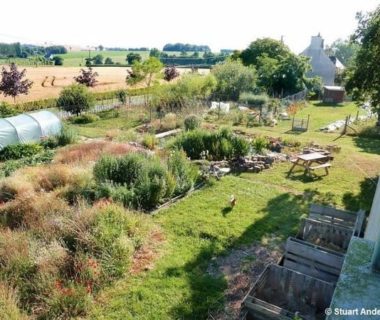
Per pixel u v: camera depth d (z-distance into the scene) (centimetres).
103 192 848
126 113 2402
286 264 579
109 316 510
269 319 442
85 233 638
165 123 1911
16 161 1305
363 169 1206
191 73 2928
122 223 697
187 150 1302
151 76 3381
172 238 727
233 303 538
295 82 3300
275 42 4147
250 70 3120
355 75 1148
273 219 815
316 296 488
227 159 1248
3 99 3253
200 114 2130
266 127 2038
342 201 934
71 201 852
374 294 267
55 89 4044
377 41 1067
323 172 1170
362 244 335
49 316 497
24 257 589
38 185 931
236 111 2286
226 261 649
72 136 1614
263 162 1219
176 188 950
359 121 2188
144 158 1015
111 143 1329
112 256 605
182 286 574
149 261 642
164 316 511
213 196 948
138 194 862
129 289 566
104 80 5009
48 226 680
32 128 1612
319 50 4203
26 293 533
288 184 1061
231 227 771
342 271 294
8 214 795
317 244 668
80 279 555
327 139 1733
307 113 2667
